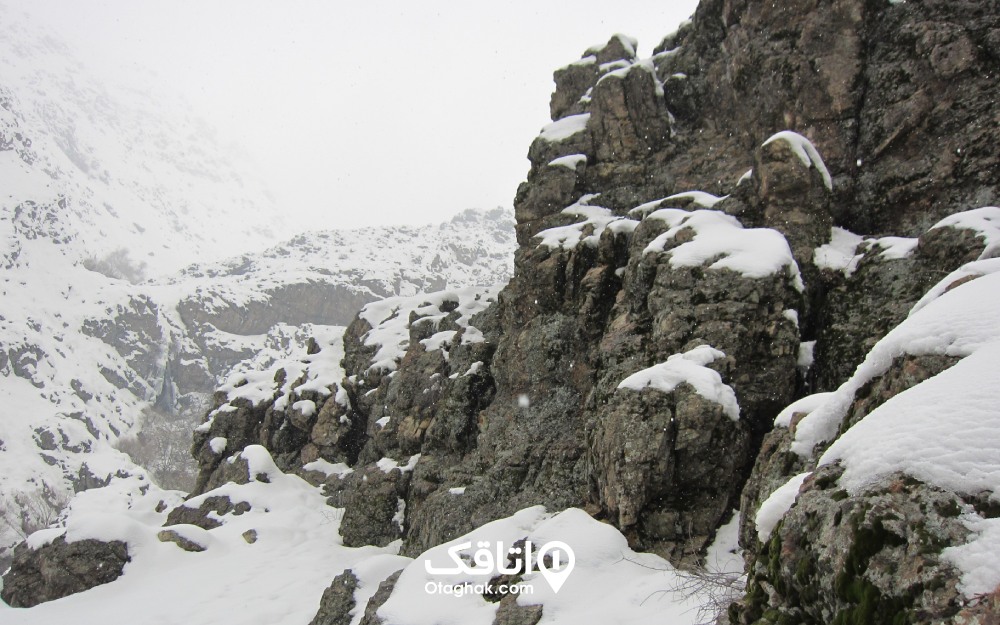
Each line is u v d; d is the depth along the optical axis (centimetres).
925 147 1352
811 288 1283
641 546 1048
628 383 1159
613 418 1141
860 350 1143
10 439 7031
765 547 425
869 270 1227
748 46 1658
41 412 7725
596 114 1950
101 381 9088
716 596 723
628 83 1922
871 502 328
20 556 1825
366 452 2247
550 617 845
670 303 1249
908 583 288
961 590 268
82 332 9806
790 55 1566
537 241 1750
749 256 1223
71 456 7181
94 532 1778
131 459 7350
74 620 1504
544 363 1617
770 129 1592
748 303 1179
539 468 1479
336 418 2430
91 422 7981
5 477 6369
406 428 1994
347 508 1933
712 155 1750
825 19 1546
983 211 1137
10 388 7988
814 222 1348
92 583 1695
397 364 2411
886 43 1469
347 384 2497
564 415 1538
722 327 1173
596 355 1408
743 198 1453
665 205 1588
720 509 1059
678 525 1049
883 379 536
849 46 1502
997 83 1299
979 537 281
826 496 364
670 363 1151
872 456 353
